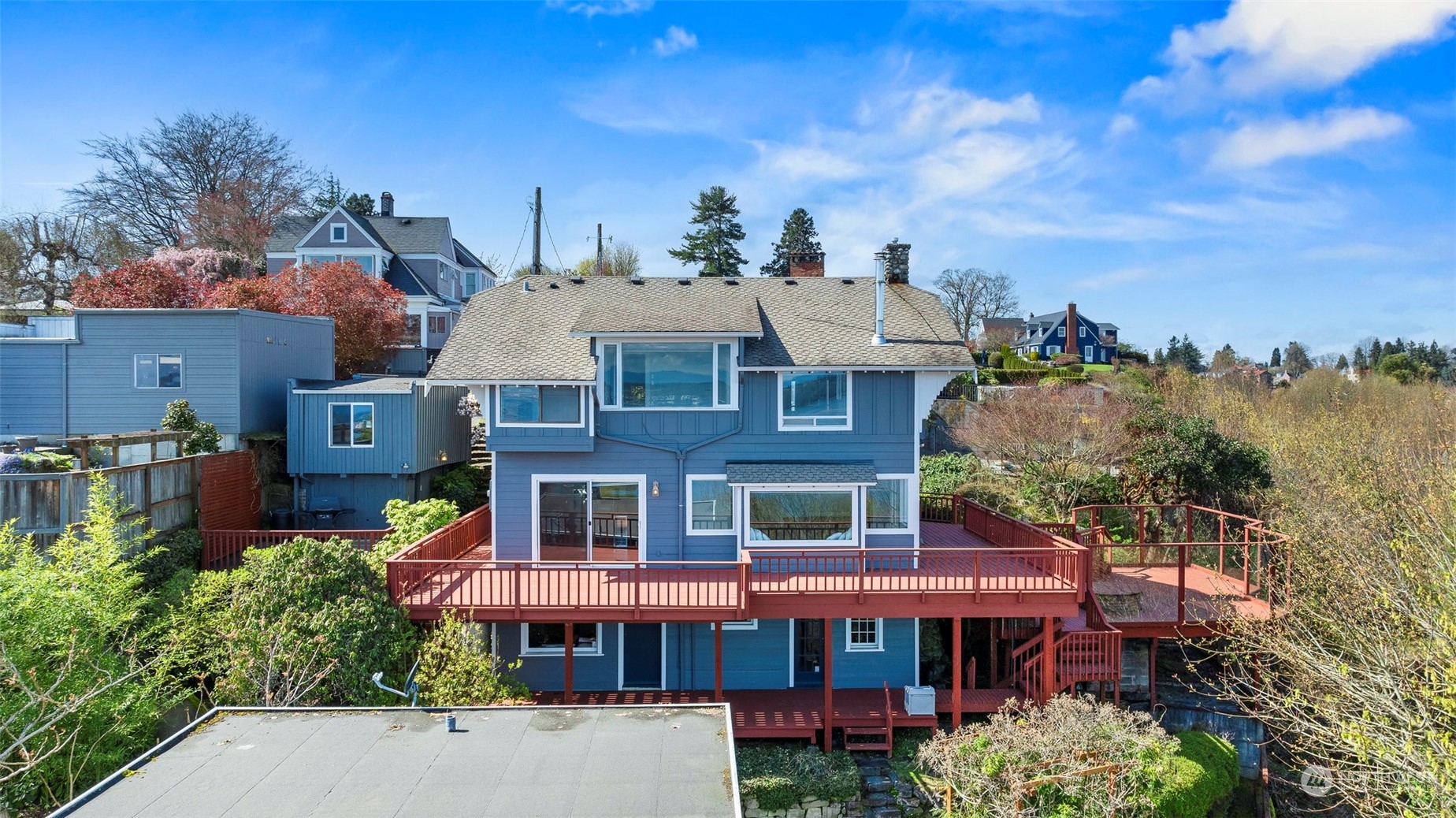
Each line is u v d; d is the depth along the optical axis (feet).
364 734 29.86
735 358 55.83
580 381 54.13
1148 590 64.34
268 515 70.79
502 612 48.75
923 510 75.87
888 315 63.36
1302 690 46.34
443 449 78.28
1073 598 50.08
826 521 56.70
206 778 26.27
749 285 69.05
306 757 27.94
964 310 244.22
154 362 70.49
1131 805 40.50
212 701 41.96
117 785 25.72
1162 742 43.78
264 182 167.22
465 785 26.00
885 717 51.60
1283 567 61.21
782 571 55.98
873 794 47.80
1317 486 75.82
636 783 26.30
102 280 100.94
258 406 73.26
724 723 31.17
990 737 42.24
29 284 141.49
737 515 56.24
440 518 63.10
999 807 38.50
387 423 71.36
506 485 56.49
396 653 44.98
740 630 56.59
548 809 24.57
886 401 56.95
